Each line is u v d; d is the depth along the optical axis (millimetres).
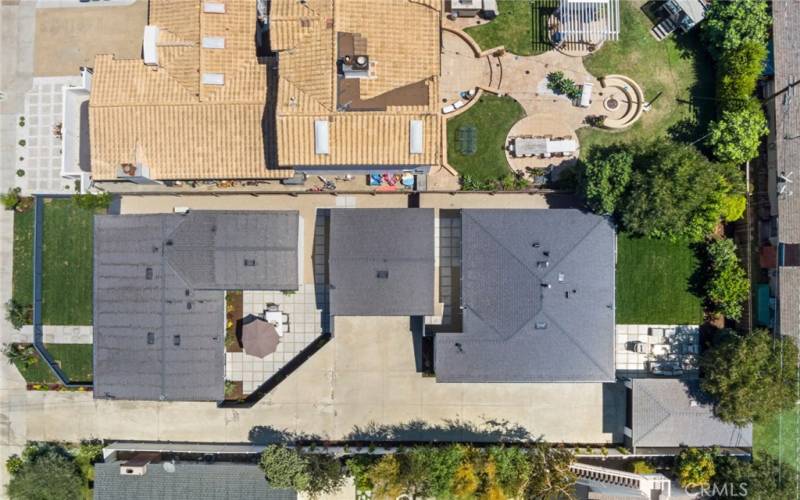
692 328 41188
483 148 41219
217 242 38656
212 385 39188
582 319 38188
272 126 37125
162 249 38938
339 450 40250
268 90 37031
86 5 41781
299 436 41156
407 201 41562
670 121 41281
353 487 41531
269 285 38844
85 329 41812
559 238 38344
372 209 38875
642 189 36688
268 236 38656
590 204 38562
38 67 42000
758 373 36500
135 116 37031
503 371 38250
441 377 38219
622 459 41500
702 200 37406
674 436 39188
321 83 34844
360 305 38375
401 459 38250
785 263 38844
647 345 40906
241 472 40531
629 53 41281
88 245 41781
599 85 41312
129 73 37562
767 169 40562
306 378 41094
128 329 39250
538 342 38125
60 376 41312
